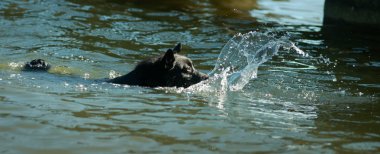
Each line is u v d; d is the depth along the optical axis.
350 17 41.00
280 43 32.97
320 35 36.59
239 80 24.97
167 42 32.75
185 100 21.09
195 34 35.00
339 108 21.12
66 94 20.78
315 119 19.25
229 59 29.22
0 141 15.10
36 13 37.72
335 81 25.80
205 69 27.19
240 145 15.87
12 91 20.39
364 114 20.39
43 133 15.97
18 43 30.47
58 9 39.22
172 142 15.83
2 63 26.16
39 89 21.23
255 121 18.45
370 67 28.98
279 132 17.34
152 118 18.11
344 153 15.66
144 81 24.17
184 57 25.36
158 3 43.66
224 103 20.86
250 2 46.88
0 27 33.56
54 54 28.81
